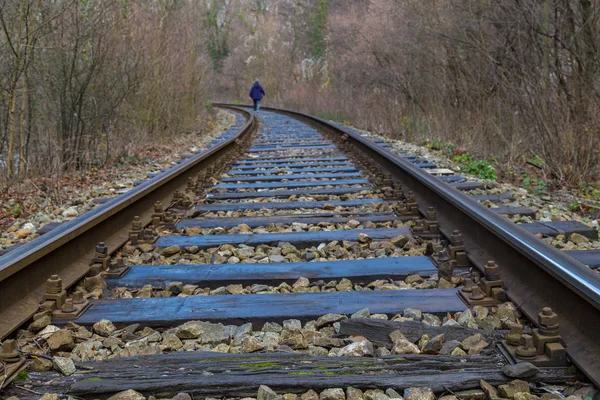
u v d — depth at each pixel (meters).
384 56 17.94
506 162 9.80
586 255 4.15
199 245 4.67
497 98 11.77
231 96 58.81
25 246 3.42
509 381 2.38
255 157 10.94
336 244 4.62
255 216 5.75
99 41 10.10
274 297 3.39
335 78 27.20
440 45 14.56
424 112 15.27
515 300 3.10
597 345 2.40
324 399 2.34
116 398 2.34
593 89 8.88
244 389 2.40
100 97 10.78
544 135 8.70
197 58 20.34
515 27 11.07
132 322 3.13
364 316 3.10
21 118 8.80
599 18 9.16
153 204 5.97
